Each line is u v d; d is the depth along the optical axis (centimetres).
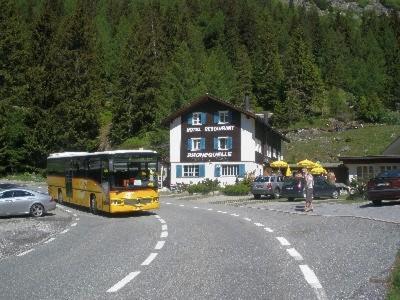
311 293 770
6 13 6931
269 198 3825
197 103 5744
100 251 1300
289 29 14562
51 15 7781
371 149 7956
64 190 3256
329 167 5828
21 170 6756
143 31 9675
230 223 1916
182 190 5053
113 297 780
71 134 6962
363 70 12388
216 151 5700
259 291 793
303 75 10394
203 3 14325
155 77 8431
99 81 8275
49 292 835
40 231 1920
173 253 1209
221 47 11894
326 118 10238
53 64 7325
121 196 2431
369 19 16475
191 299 754
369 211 2106
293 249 1207
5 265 1155
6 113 6488
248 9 13650
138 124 8206
